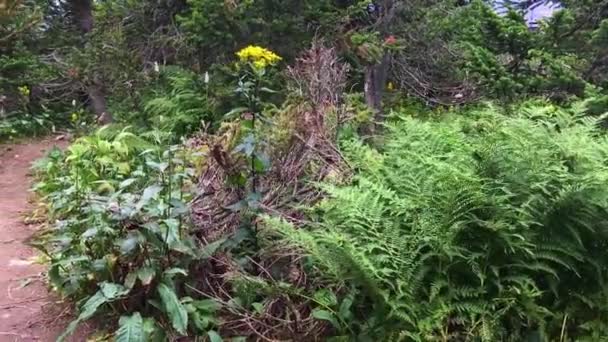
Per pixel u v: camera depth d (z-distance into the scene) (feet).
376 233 9.43
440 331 8.81
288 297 9.73
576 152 10.32
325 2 25.40
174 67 26.66
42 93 36.78
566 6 21.86
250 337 9.78
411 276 9.06
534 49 19.90
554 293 9.55
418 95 25.62
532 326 9.27
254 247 10.86
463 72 24.98
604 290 9.46
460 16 27.12
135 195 11.12
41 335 10.15
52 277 10.43
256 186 11.58
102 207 10.63
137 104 27.30
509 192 9.42
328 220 10.27
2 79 34.73
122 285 9.84
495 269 9.06
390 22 26.48
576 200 9.30
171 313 9.18
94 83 32.12
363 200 9.82
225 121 18.86
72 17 45.06
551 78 19.33
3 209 18.31
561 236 9.48
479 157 10.27
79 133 28.09
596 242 9.71
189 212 10.78
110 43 29.89
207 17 23.88
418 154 10.63
